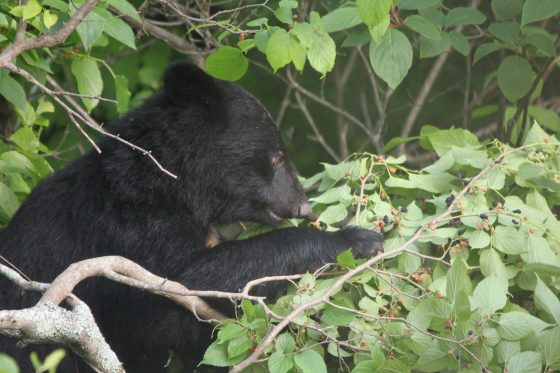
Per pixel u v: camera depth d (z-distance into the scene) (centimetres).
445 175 946
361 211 970
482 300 787
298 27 889
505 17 1208
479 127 1684
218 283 931
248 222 1109
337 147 1778
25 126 1117
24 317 621
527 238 855
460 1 1559
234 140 1025
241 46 938
